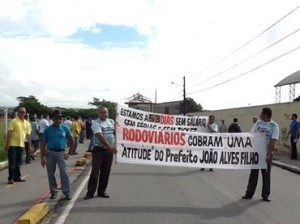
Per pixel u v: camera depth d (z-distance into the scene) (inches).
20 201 408.5
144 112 435.8
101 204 390.9
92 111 2162.9
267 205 399.9
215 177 585.0
